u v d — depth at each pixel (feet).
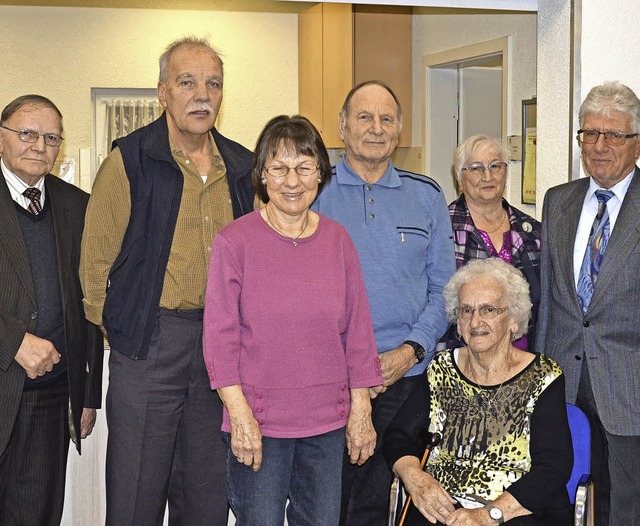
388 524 7.64
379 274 8.40
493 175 9.48
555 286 8.79
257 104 18.58
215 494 8.13
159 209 7.67
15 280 7.91
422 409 8.04
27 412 8.20
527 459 7.59
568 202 8.89
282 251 7.00
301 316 6.90
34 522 8.37
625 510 8.36
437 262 8.76
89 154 17.78
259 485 6.98
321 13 17.13
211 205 7.90
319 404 7.00
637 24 9.95
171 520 8.55
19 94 17.53
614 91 8.30
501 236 9.70
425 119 16.16
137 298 7.65
